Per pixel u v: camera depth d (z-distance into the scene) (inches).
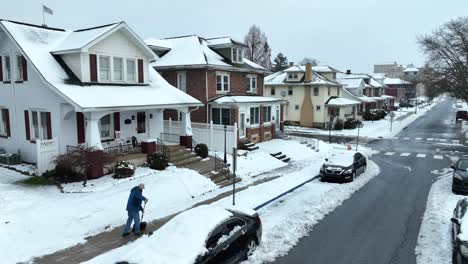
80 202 543.5
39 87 727.1
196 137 1052.5
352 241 462.3
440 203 632.4
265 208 590.2
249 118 1182.9
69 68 765.9
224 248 351.6
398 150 1330.0
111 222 494.0
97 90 739.4
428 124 2283.5
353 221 539.8
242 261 388.8
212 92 1181.7
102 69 796.6
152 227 481.4
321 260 406.3
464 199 477.4
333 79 2218.3
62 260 382.0
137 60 869.8
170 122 1011.3
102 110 666.8
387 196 690.8
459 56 1759.4
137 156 751.7
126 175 668.7
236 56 1304.1
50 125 716.0
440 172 940.6
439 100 6235.2
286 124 2090.3
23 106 769.6
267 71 1409.9
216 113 1167.6
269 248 429.1
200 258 317.1
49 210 509.4
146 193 600.4
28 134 765.9
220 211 383.9
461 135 1761.8
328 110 2020.2
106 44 791.7
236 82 1283.2
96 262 373.7
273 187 717.9
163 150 807.7
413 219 550.6
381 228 510.6
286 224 512.1
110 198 562.9
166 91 908.6
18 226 454.0
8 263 370.9
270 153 1067.9
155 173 704.4
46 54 764.0
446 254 416.8
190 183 678.5
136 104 740.7
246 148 1084.5
